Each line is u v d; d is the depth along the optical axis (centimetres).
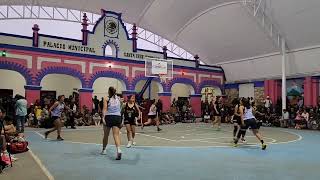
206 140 1328
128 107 1108
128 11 3031
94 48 2458
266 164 795
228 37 2761
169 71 2791
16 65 2122
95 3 2919
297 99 2569
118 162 798
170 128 2031
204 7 2591
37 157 859
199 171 699
